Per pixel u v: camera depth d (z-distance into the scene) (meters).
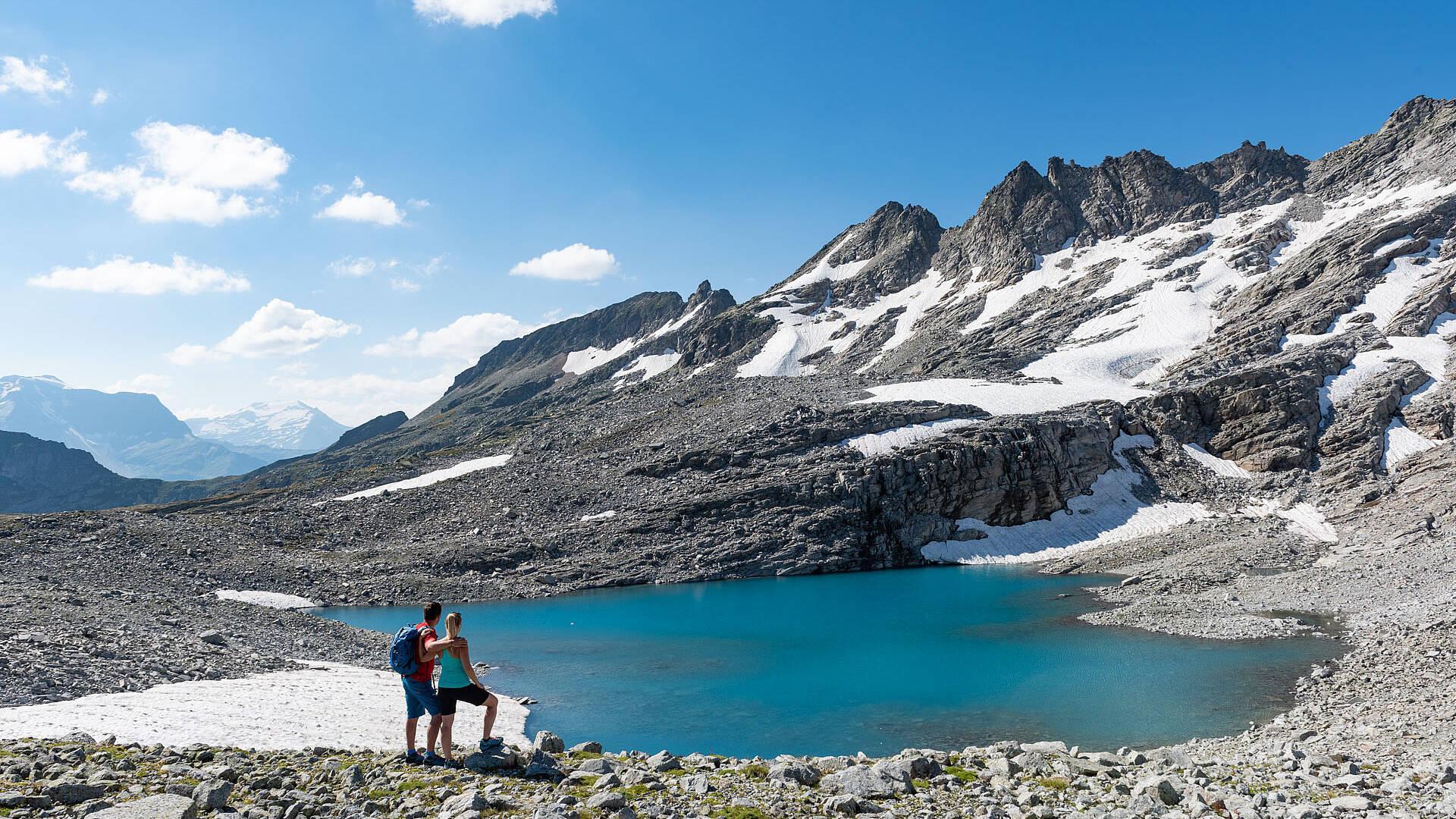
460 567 80.19
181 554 76.44
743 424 111.19
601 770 15.16
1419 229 141.12
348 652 43.69
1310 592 54.03
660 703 34.84
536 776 14.34
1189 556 73.62
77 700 25.66
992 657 42.03
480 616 61.66
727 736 29.97
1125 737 28.50
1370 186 179.25
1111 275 181.88
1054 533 90.44
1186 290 162.00
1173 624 48.00
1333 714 28.34
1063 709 32.28
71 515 81.69
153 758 14.77
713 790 13.87
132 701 26.03
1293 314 129.75
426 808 12.21
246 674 33.31
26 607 38.31
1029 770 16.41
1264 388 100.62
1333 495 84.69
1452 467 79.31
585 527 89.81
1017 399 113.00
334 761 15.38
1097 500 94.88
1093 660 40.56
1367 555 64.06
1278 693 33.16
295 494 121.62
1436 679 29.61
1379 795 14.52
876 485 91.00
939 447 94.75
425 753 15.34
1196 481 95.75
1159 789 13.95
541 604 67.38
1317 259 145.00
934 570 82.75
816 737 29.61
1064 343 155.25
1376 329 117.56
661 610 62.03
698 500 90.69
